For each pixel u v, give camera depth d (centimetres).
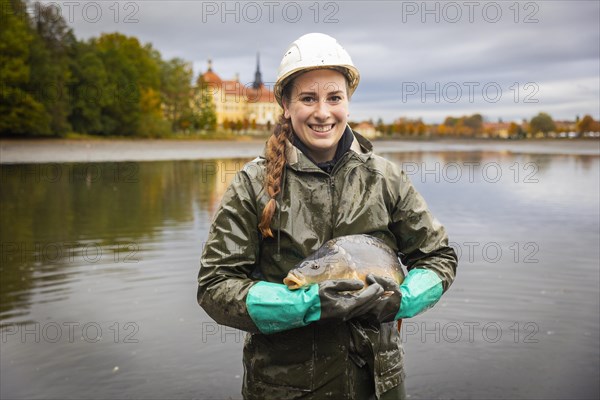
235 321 229
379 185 253
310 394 241
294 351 241
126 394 443
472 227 1134
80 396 439
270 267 247
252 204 245
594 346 528
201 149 5709
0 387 452
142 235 1067
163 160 4097
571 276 751
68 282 742
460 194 1680
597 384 457
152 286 721
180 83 8725
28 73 4853
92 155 4469
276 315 220
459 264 825
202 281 240
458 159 3816
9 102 4753
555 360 497
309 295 215
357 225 247
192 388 459
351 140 257
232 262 241
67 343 541
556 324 581
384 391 245
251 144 6975
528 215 1272
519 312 619
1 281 750
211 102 8894
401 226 260
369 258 230
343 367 241
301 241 242
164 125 7156
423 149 6094
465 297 671
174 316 616
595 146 6147
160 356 516
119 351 523
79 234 1088
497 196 1623
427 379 470
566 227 1116
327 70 243
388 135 9281
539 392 434
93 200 1644
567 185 1919
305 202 245
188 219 1262
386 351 248
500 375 473
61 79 5347
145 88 7631
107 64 6525
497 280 736
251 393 251
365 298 212
